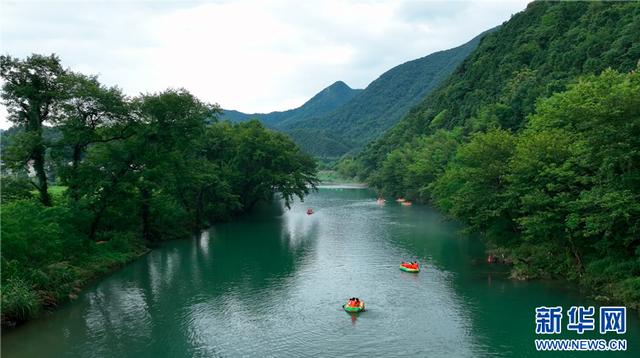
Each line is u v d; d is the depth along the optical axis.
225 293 45.44
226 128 106.88
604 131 37.19
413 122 192.50
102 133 58.16
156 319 38.75
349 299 41.97
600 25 114.56
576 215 40.03
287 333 35.28
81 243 53.28
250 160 102.81
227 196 92.06
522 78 122.62
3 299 36.34
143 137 58.81
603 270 41.22
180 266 56.62
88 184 55.47
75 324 37.78
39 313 39.44
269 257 60.78
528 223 44.41
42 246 43.12
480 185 54.41
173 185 67.75
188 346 33.38
